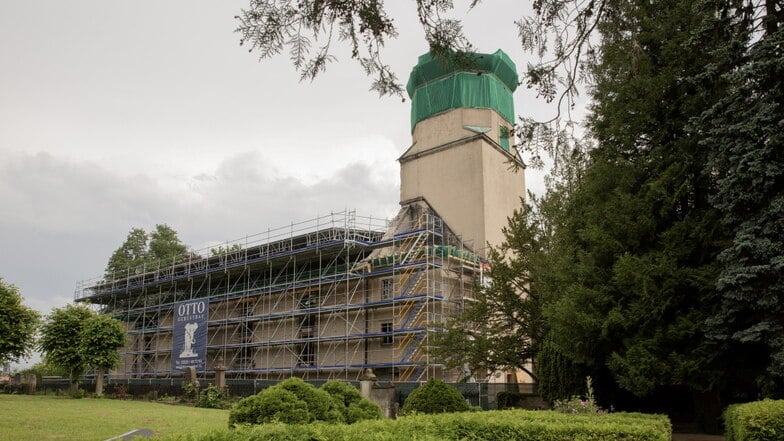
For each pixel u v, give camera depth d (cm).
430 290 3331
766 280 1325
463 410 1489
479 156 3850
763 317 1359
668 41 1697
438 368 3127
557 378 2016
